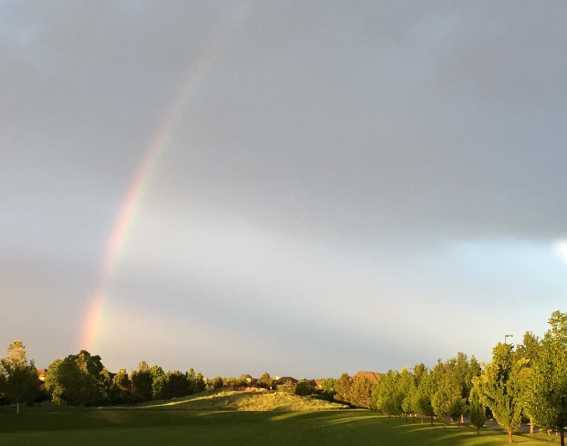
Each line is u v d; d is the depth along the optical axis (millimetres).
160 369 176750
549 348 45125
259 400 149750
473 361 108250
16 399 100500
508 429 54781
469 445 54031
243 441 56969
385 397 107500
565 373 42594
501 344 57062
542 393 42750
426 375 94000
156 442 55406
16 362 101125
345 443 55688
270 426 83062
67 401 125688
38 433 68375
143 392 170125
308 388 188500
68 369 126250
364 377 183875
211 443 54750
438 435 65812
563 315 81938
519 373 54656
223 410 126438
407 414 106938
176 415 102938
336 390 186250
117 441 56625
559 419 42344
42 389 132125
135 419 94938
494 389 55438
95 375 145500
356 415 116250
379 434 67062
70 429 80062
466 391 101438
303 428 77750
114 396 159875
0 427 77938
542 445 52000
